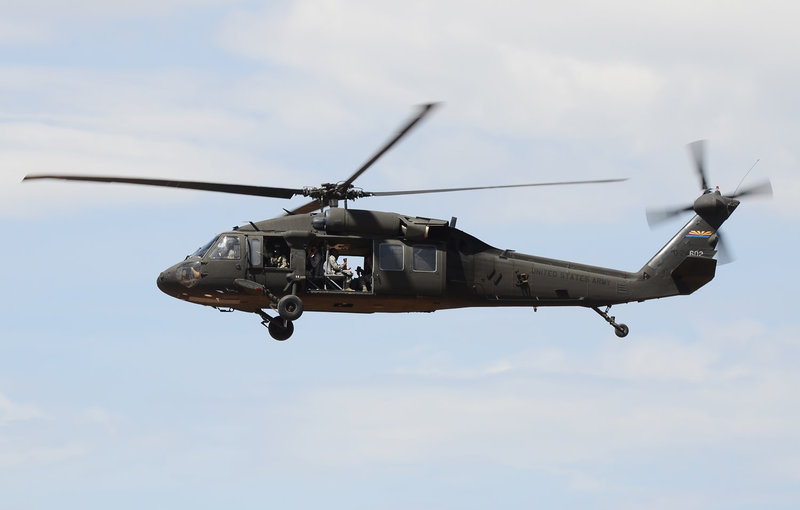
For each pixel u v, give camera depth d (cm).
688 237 11175
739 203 11256
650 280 11025
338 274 10162
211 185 9700
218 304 10344
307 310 10388
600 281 10812
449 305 10462
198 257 10162
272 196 10012
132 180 9338
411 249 10175
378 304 10275
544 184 9594
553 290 10656
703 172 11319
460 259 10344
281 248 10162
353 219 10038
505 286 10506
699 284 11088
